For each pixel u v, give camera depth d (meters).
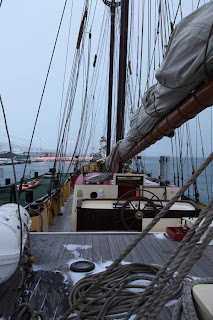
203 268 3.29
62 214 8.66
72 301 2.48
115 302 2.46
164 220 5.31
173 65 2.39
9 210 2.96
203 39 2.12
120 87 10.20
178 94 2.76
